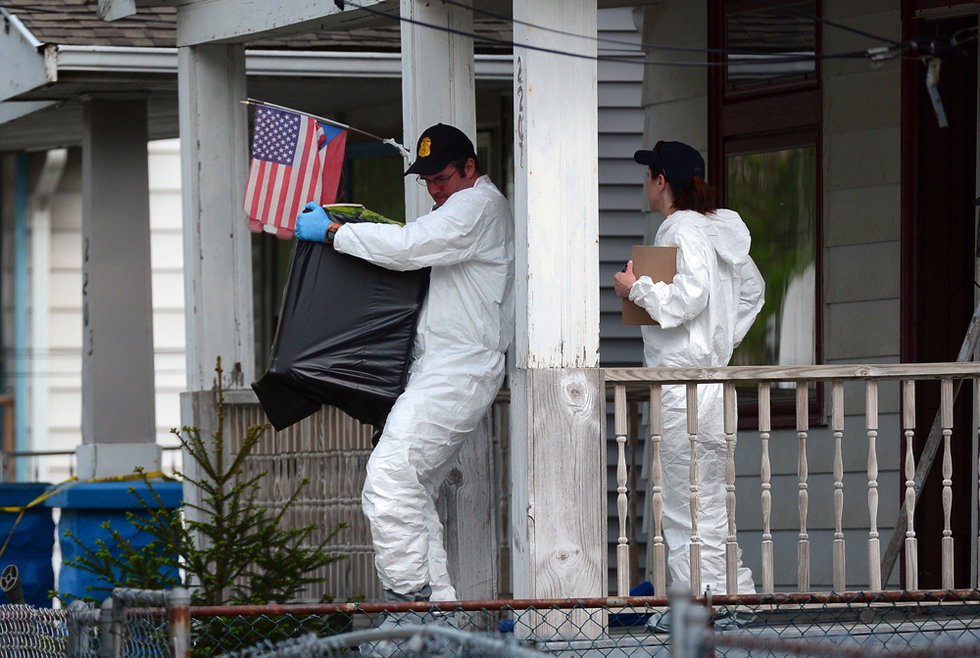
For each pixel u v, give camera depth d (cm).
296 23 3044
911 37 3094
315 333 2555
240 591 2884
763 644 1458
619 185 4450
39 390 6075
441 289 2569
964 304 3097
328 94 4247
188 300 3300
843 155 3212
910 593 2233
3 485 4109
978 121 2930
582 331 2412
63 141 4991
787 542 3284
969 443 3097
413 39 2831
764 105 3356
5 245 6034
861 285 3183
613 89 4481
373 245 2486
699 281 2472
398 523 2464
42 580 4088
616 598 2155
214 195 3303
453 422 2520
